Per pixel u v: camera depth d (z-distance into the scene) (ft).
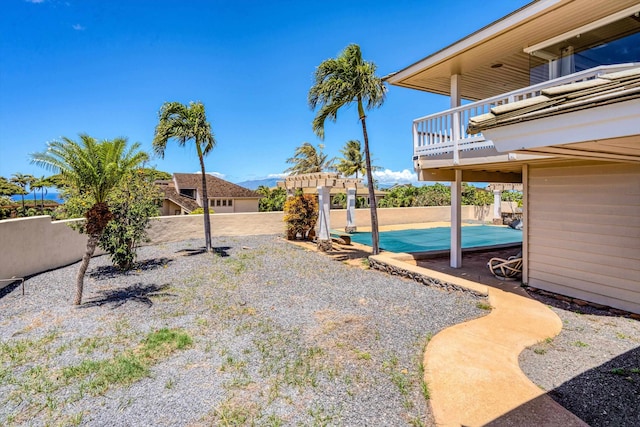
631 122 6.78
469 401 10.80
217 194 100.99
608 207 20.94
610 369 13.32
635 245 19.75
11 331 18.25
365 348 15.46
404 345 15.70
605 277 21.13
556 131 8.09
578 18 20.90
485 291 22.58
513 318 18.42
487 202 92.99
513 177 38.55
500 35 23.32
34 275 30.94
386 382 12.51
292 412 10.87
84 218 26.81
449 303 22.03
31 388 12.57
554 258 24.03
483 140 23.52
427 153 28.71
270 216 61.62
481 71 30.91
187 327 18.57
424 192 102.06
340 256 40.78
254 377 13.15
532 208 25.45
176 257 39.27
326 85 35.14
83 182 22.89
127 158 24.36
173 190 103.96
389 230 70.38
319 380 12.77
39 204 111.04
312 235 54.03
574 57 22.18
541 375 12.94
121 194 31.12
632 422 10.13
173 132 39.29
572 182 22.86
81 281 22.79
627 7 19.48
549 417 9.92
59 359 14.90
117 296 24.64
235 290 26.12
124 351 15.65
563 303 21.95
